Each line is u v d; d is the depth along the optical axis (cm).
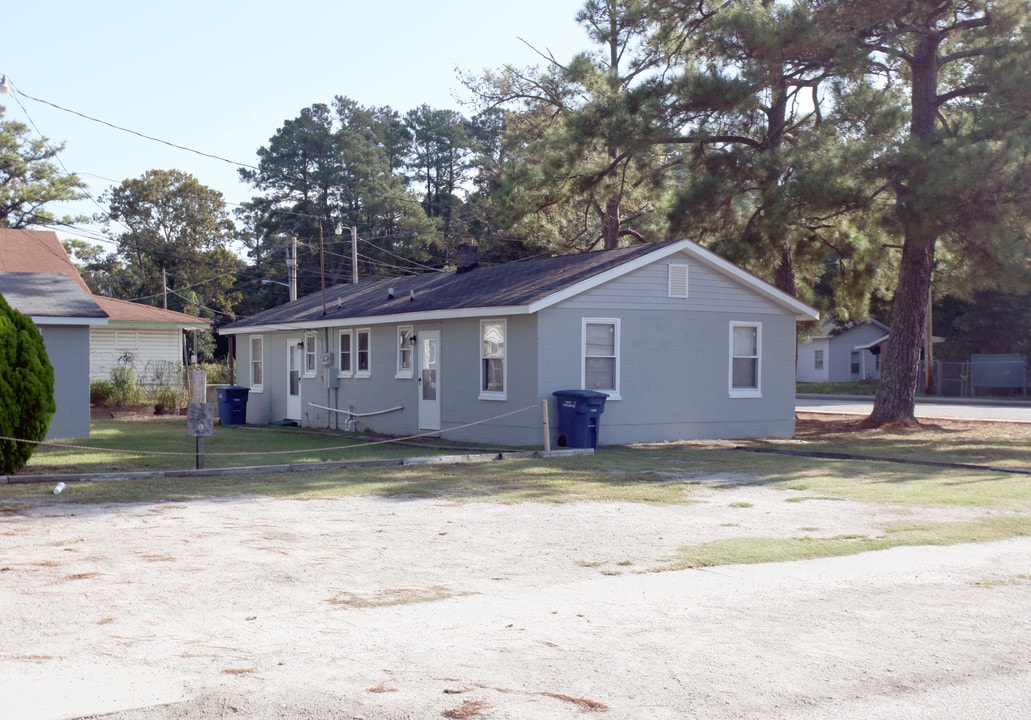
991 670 586
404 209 6344
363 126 7112
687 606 725
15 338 1394
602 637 645
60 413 2102
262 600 723
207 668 567
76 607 694
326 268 6366
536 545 941
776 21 2278
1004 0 2261
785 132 2639
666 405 2070
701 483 1388
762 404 2216
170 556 867
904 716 511
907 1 2202
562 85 3294
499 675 565
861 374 6238
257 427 2709
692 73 2439
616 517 1104
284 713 498
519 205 2938
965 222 2114
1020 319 5059
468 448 1917
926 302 2712
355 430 2488
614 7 2942
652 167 2703
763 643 636
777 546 943
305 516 1087
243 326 3016
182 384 3247
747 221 2566
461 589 766
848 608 725
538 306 1872
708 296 2128
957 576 831
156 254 6612
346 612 695
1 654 586
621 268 1975
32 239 3400
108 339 3394
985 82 2252
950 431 2400
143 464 1583
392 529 1015
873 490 1329
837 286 2917
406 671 569
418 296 2378
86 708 500
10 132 4694
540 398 1902
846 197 2191
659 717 504
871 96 2248
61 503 1148
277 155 6581
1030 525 1066
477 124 7138
